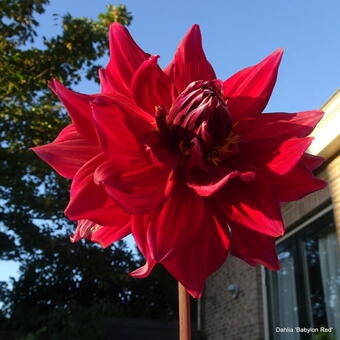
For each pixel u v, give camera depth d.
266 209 1.03
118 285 11.59
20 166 9.55
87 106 1.07
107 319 9.50
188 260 1.01
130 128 1.05
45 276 11.16
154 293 12.02
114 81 1.20
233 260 8.73
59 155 1.07
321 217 5.71
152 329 9.70
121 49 1.21
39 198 9.78
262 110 1.19
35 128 9.78
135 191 0.99
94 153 1.09
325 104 4.92
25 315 10.01
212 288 9.56
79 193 1.00
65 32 9.81
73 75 10.21
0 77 9.33
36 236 10.22
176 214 1.03
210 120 1.06
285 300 6.53
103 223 1.01
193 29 1.25
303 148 1.02
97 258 11.19
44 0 9.50
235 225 1.08
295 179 1.06
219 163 1.10
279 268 1.05
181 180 1.07
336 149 4.95
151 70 1.14
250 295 7.72
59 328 9.17
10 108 9.80
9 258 10.65
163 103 1.19
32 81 9.71
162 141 1.09
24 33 9.67
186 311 0.95
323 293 5.56
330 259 5.46
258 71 1.21
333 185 5.07
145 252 1.01
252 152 1.12
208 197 1.07
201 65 1.23
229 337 8.33
